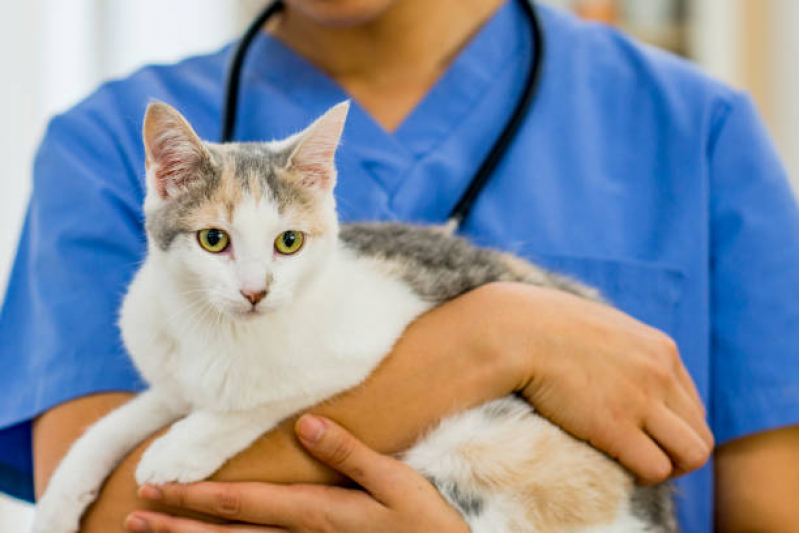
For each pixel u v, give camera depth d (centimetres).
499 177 140
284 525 94
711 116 143
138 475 99
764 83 271
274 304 97
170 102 146
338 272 108
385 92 148
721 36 268
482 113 145
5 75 187
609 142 145
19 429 128
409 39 145
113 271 129
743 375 129
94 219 130
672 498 120
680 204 138
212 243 99
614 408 102
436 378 103
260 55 152
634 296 134
